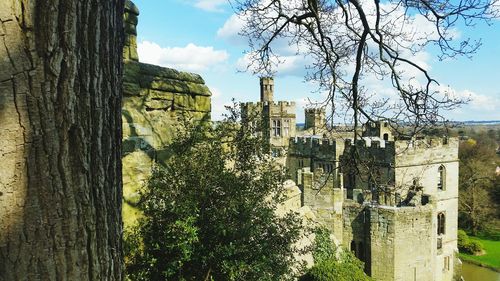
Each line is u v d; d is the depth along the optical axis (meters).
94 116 3.01
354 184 35.66
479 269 42.94
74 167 2.85
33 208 2.64
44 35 2.65
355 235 26.02
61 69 2.73
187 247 6.84
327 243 20.67
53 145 2.71
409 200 26.47
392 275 24.66
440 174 37.81
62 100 2.75
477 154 58.81
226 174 7.64
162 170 7.57
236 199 7.63
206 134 8.76
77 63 2.84
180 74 9.39
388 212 24.56
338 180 27.23
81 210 2.89
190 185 7.43
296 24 12.08
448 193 38.00
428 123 11.09
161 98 8.77
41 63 2.64
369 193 25.84
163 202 7.27
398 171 33.50
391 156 33.56
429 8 10.43
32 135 2.62
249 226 7.70
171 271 6.81
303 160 45.22
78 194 2.87
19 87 2.56
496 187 56.56
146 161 8.01
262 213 8.03
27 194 2.62
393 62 10.91
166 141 8.66
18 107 2.57
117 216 3.34
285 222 9.16
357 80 11.16
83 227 2.91
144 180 7.70
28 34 2.59
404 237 24.67
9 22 2.51
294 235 8.72
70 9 2.75
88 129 2.96
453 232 39.00
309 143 44.50
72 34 2.78
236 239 7.59
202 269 7.43
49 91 2.69
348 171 13.27
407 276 24.91
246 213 7.67
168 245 6.71
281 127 52.97
